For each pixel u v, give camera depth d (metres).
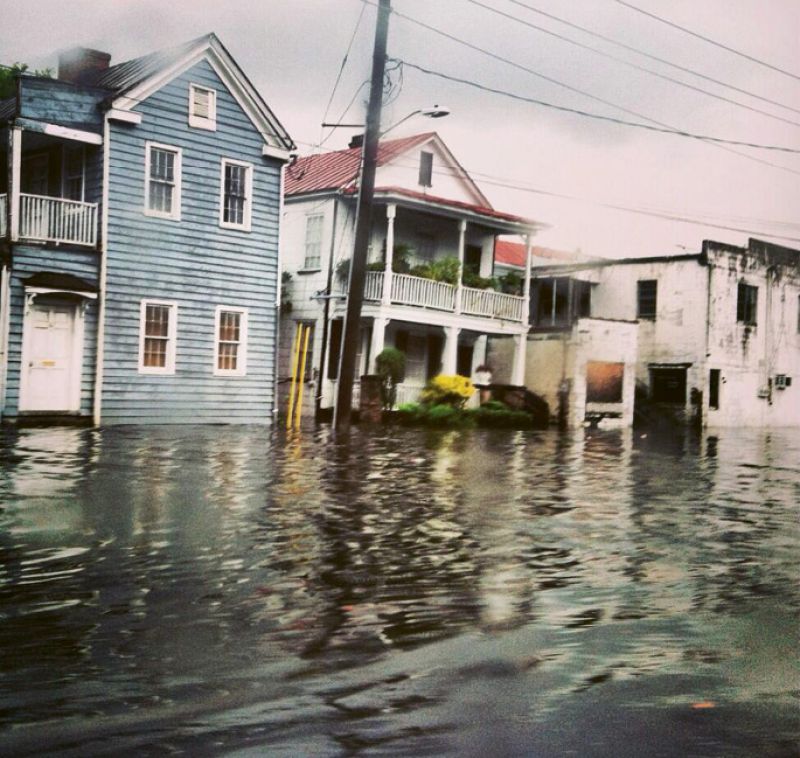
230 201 25.00
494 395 33.19
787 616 6.52
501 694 4.79
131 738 4.08
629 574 7.80
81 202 21.73
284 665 5.12
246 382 25.45
